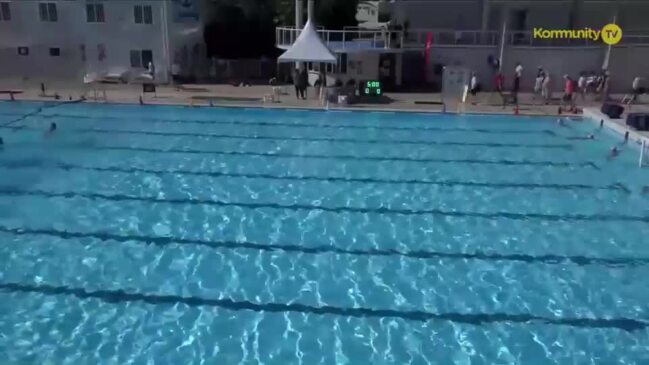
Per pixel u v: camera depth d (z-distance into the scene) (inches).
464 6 1125.1
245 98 919.7
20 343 311.9
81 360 299.3
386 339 320.8
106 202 503.5
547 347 315.9
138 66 1076.5
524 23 1143.6
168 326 329.4
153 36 1057.5
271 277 383.2
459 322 337.1
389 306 352.2
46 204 497.0
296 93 932.6
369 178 575.5
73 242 427.8
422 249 426.3
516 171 602.2
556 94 1016.9
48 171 579.8
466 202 517.7
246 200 513.0
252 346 313.1
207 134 729.0
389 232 454.0
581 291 371.2
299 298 359.3
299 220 472.7
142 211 486.0
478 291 370.0
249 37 1291.8
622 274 393.1
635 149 676.7
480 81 1091.9
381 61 1082.1
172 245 426.6
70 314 339.0
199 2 1167.0
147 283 374.0
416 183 563.5
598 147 689.0
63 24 1058.7
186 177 568.7
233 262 402.0
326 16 1400.1
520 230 460.8
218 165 607.5
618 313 347.3
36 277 378.6
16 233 440.5
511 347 315.6
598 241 442.3
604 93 945.5
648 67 1056.8
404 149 677.3
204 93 961.5
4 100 870.4
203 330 326.3
